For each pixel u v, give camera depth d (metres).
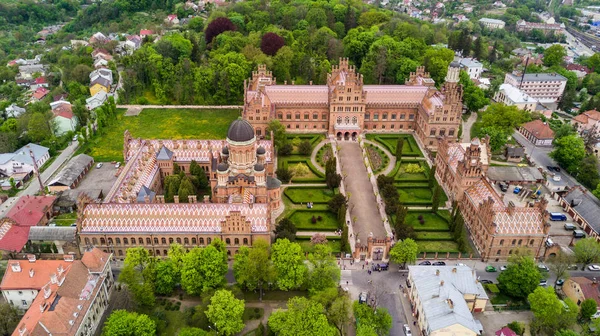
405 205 174.00
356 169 198.38
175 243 134.88
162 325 117.81
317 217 165.25
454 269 128.00
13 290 119.00
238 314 111.50
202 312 116.12
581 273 143.62
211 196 174.25
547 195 186.50
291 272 124.94
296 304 111.81
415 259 138.88
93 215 142.12
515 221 143.88
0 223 148.75
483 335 119.69
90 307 113.00
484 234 147.38
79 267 120.56
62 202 169.38
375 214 168.62
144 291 120.31
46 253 144.25
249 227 139.38
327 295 116.94
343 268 142.00
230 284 133.75
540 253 148.12
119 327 104.44
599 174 197.62
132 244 142.50
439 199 175.00
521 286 127.44
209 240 142.12
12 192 185.25
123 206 142.75
